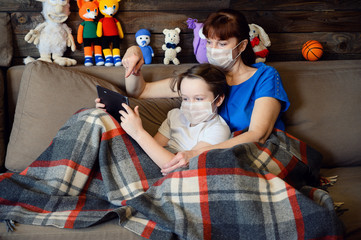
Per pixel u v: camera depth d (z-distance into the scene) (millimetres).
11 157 1518
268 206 1090
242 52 1523
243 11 2180
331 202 1079
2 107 1696
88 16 1949
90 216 1120
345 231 1119
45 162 1254
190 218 1075
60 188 1184
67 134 1259
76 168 1217
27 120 1529
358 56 2354
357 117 1661
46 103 1534
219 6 2154
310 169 1382
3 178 1201
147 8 2090
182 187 1128
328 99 1676
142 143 1267
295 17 2236
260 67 1492
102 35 2012
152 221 1089
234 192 1082
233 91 1500
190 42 2188
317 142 1628
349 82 1729
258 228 1041
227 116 1495
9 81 1732
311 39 2293
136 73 1585
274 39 2248
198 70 1366
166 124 1522
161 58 2184
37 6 1972
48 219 1094
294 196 1086
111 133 1281
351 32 2328
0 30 1890
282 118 1646
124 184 1238
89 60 1995
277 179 1137
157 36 2145
